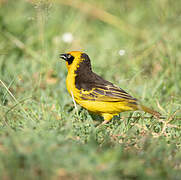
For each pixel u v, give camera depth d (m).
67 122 9.49
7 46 16.75
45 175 7.11
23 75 14.47
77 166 7.41
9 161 7.33
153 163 7.94
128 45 17.92
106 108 10.91
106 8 21.27
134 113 11.09
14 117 10.33
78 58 11.66
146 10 21.47
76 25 19.48
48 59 15.55
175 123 10.63
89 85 11.11
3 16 18.47
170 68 14.73
